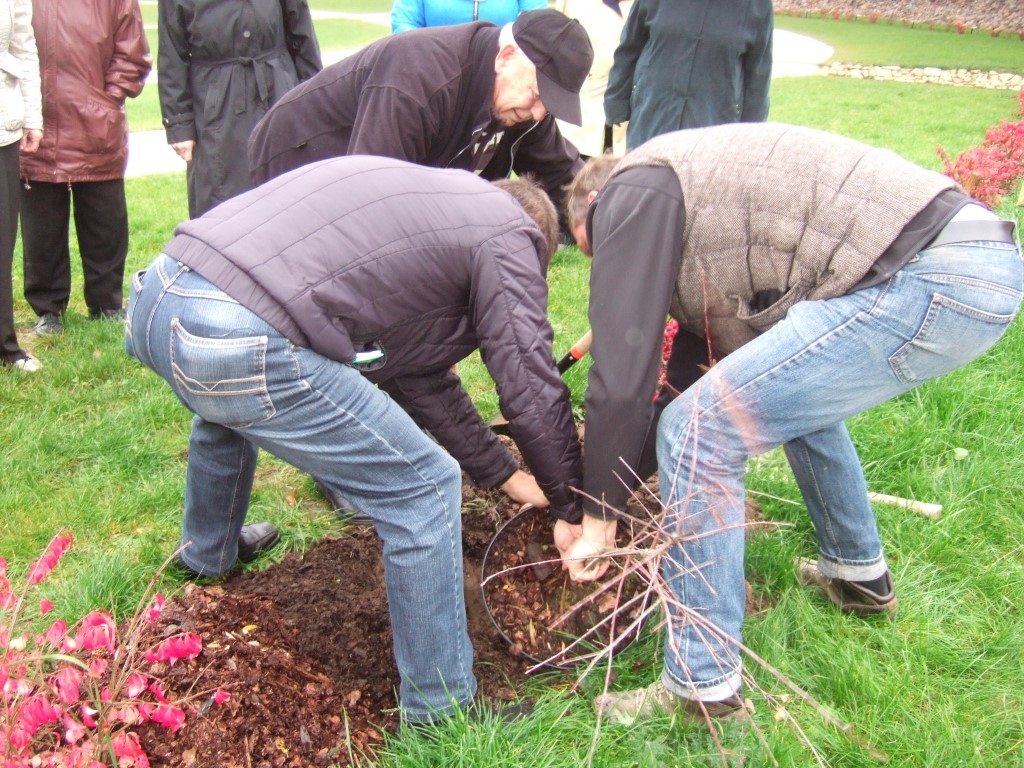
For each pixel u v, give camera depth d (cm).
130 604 286
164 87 516
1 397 422
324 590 287
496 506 321
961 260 203
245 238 206
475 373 450
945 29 2944
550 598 281
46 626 271
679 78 529
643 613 216
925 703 254
